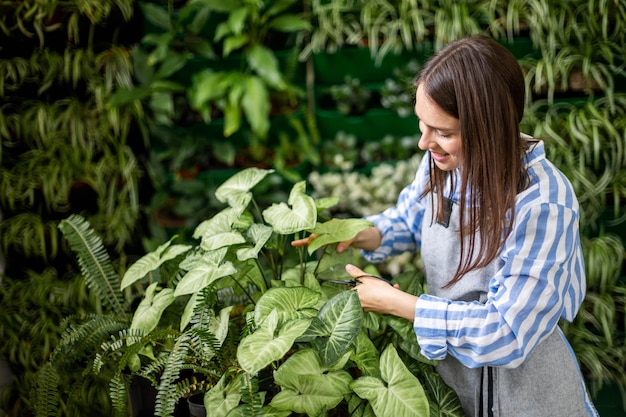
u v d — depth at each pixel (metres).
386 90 2.80
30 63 2.37
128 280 1.68
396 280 1.73
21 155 2.45
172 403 1.41
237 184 1.72
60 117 2.43
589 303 2.39
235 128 2.70
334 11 2.67
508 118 1.21
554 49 2.40
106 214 2.50
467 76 1.19
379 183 2.71
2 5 2.29
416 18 2.53
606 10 2.33
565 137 2.42
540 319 1.27
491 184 1.23
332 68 2.82
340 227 1.62
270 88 2.89
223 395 1.43
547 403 1.42
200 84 2.68
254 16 2.71
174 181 2.80
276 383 1.44
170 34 2.61
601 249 2.38
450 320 1.33
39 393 1.65
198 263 1.56
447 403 1.50
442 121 1.24
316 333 1.40
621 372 2.38
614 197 2.42
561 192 1.26
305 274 1.71
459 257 1.46
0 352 2.30
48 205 2.41
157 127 2.69
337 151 2.88
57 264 2.55
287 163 2.88
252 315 1.52
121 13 2.46
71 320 1.79
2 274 2.39
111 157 2.49
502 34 2.47
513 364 1.31
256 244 1.52
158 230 2.61
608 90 2.34
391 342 1.64
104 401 2.18
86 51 2.45
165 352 1.55
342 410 1.54
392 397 1.36
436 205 1.52
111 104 2.39
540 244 1.25
